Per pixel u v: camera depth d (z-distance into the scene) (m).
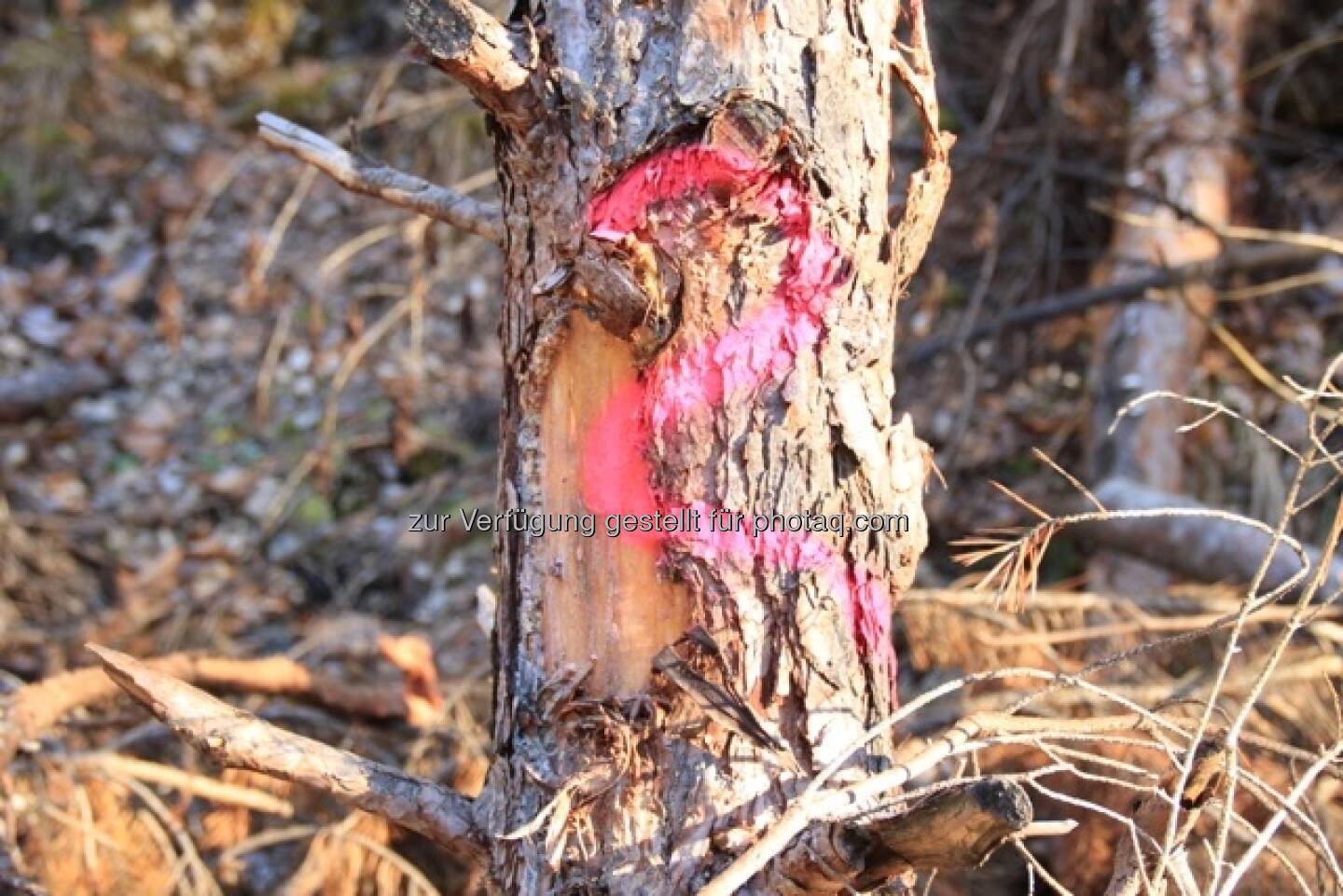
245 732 1.90
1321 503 4.15
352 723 3.29
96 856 2.71
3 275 6.36
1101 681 3.05
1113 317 4.62
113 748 3.11
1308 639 3.11
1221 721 2.65
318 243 6.28
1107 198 5.20
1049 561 4.49
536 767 1.78
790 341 1.71
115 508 5.27
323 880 2.73
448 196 2.08
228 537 5.09
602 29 1.69
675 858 1.70
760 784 1.71
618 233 1.65
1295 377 4.64
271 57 7.48
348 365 4.70
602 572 1.75
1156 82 5.05
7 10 7.55
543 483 1.79
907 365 4.78
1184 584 3.90
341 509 5.17
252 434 5.56
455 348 5.68
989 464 4.84
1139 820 1.80
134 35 7.39
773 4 1.69
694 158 1.65
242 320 6.05
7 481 5.36
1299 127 5.69
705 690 1.69
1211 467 4.37
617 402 1.74
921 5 1.83
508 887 1.80
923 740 2.21
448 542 4.87
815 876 1.62
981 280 4.76
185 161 6.84
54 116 6.86
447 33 1.65
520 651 1.82
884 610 1.81
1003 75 5.22
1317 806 2.73
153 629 4.61
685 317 1.70
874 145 1.77
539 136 1.72
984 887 3.02
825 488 1.73
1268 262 4.54
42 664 4.25
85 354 5.98
